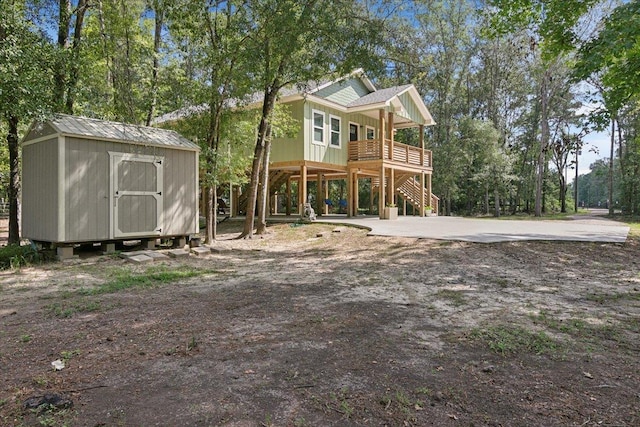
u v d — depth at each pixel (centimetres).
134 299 521
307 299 511
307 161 1620
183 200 1027
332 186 3222
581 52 755
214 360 312
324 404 241
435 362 307
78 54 995
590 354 324
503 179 2720
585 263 745
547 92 2859
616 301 497
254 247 1081
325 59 980
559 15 879
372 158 1767
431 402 244
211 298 523
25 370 295
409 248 909
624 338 363
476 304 485
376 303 489
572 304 484
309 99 1595
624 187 3136
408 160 1905
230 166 1330
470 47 2964
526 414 229
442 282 611
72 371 293
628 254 805
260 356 319
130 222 918
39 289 589
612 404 241
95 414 230
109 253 901
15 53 751
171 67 1248
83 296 541
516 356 320
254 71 1020
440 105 2961
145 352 330
